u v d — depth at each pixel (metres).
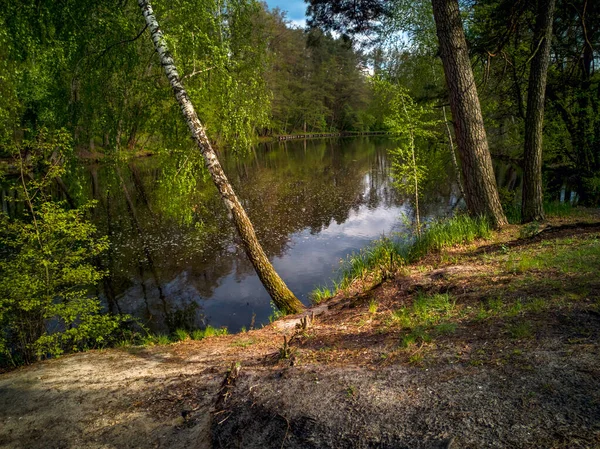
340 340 4.26
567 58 11.13
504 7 8.37
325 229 12.84
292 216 14.51
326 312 6.07
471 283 4.98
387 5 9.86
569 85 11.09
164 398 3.45
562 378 2.38
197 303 8.02
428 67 12.52
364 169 26.52
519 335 3.09
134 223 13.77
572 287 3.80
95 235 12.32
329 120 78.69
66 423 3.31
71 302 5.91
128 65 7.61
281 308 6.89
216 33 7.59
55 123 7.14
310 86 67.81
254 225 13.36
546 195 12.78
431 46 11.67
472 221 8.23
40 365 5.05
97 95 7.60
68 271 5.70
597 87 11.12
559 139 12.02
